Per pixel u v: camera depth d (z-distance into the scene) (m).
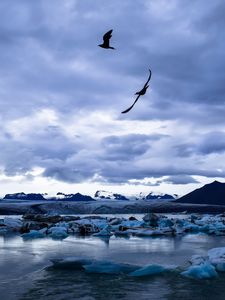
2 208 124.50
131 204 154.50
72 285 13.60
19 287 13.31
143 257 20.47
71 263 16.92
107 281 14.20
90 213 134.62
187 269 16.17
